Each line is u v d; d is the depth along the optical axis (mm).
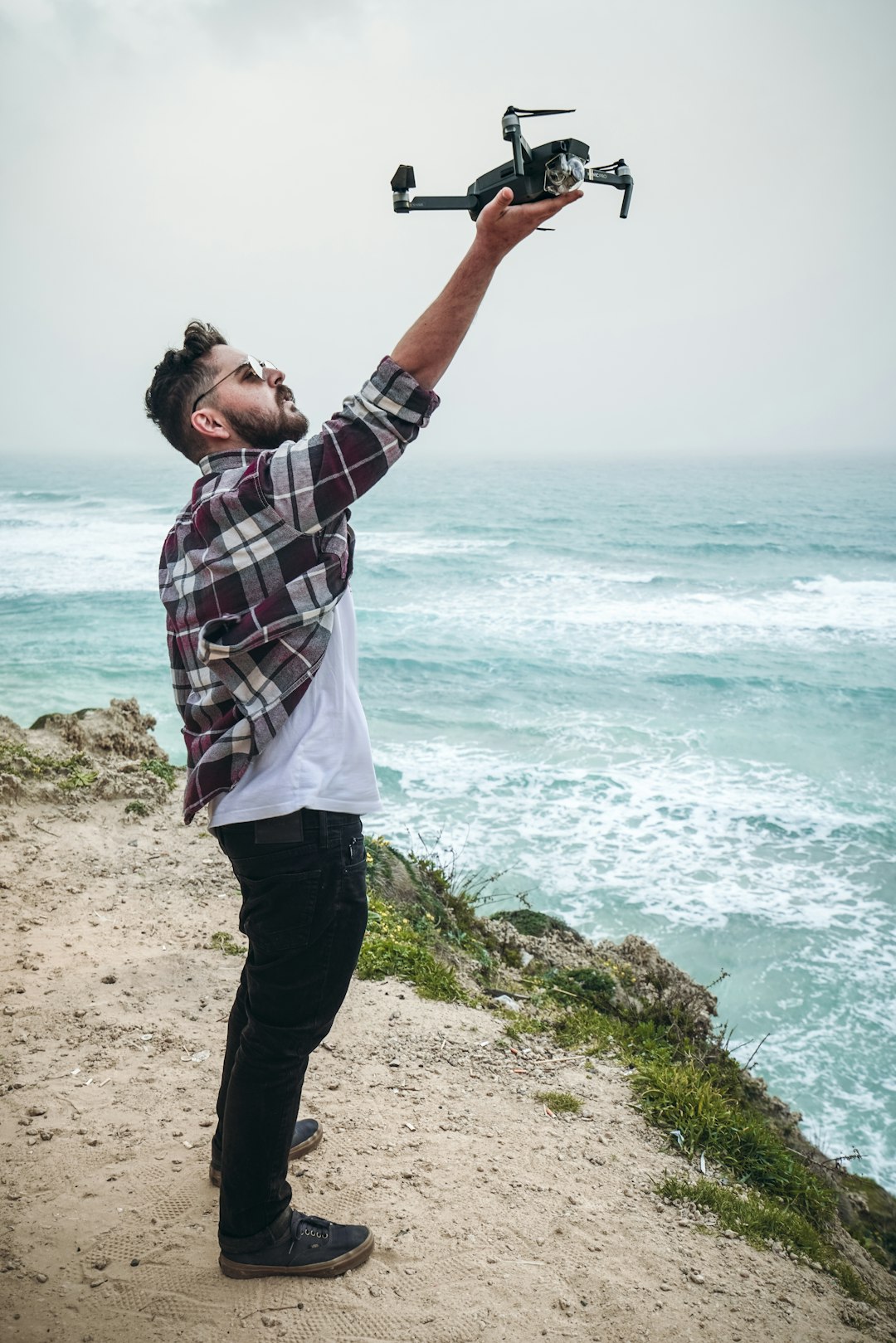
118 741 6758
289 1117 1961
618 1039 4172
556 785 16469
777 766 18297
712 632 30438
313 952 1760
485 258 1413
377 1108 3041
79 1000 3516
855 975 10758
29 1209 2348
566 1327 2180
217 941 4172
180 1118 2799
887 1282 3357
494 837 14039
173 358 1753
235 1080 1913
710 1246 2701
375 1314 2094
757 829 14789
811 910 12164
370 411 1503
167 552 1770
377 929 4605
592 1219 2650
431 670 24891
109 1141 2656
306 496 1519
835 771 18047
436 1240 2400
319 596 1615
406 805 15297
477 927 6113
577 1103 3354
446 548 49281
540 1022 4141
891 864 13625
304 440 1566
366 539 53344
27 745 6332
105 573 38938
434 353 1482
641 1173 3010
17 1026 3297
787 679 24688
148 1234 2270
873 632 30641
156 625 29469
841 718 21656
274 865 1700
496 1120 3119
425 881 6090
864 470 149375
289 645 1626
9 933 4031
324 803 1709
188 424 1765
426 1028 3732
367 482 1531
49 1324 1967
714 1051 5266
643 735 20016
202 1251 2215
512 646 27844
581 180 1360
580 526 60625
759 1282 2578
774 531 58094
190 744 1762
